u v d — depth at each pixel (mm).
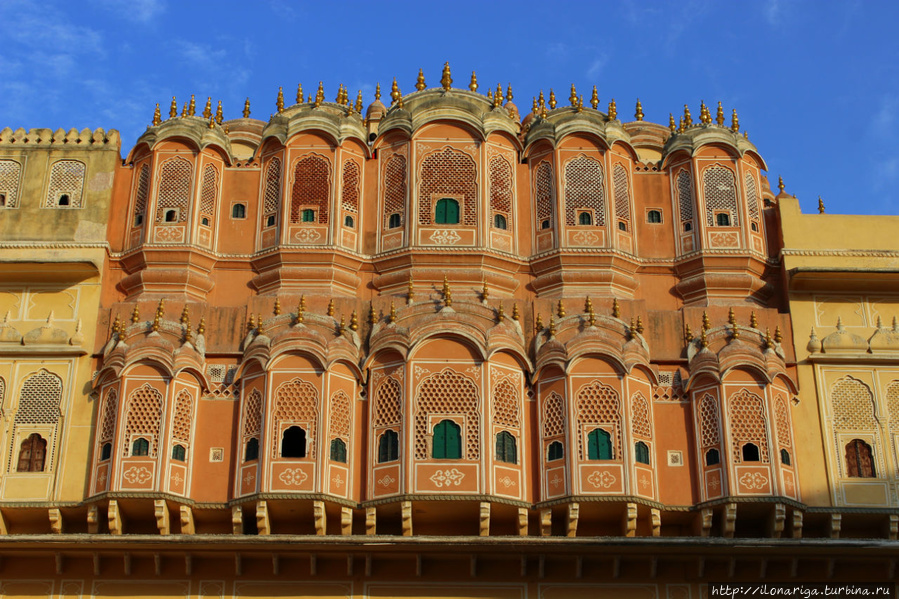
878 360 22750
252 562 20859
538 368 22141
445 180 24266
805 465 21984
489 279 23578
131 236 24016
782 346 22984
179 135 24453
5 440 21953
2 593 20672
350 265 23766
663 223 24594
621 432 21531
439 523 21562
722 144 24828
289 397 21656
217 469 21672
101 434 21703
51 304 23078
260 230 24219
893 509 21578
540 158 24875
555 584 20859
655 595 20844
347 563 20734
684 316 23172
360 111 26312
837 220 24188
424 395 21719
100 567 20812
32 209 23984
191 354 22203
